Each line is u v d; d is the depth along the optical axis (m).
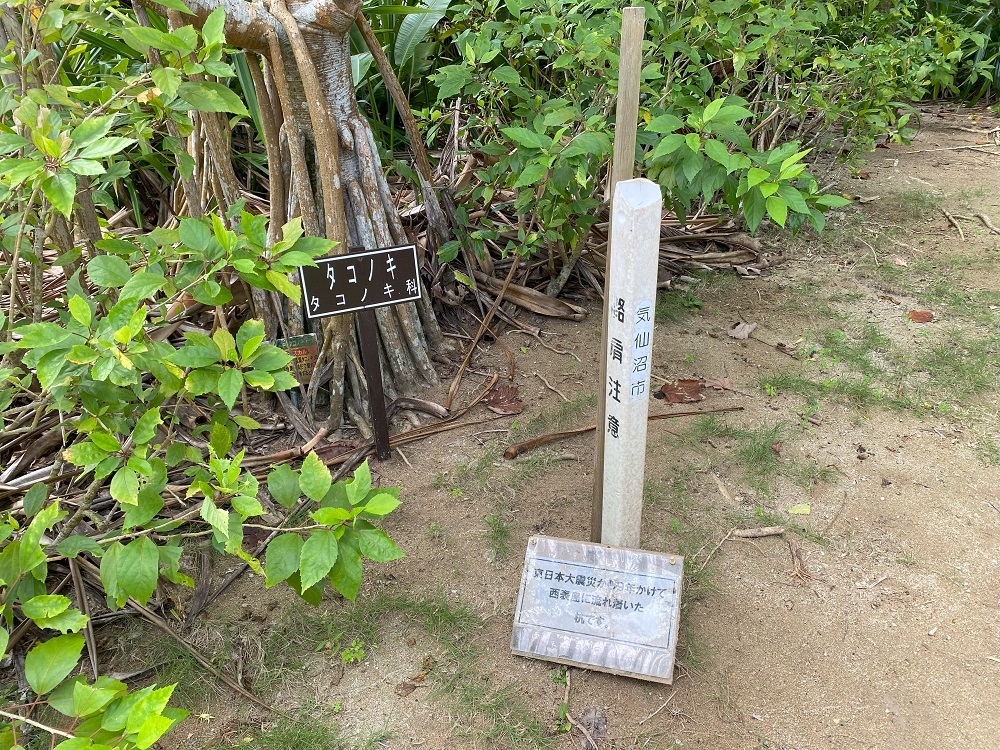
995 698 1.90
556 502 2.50
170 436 1.84
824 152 5.26
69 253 2.15
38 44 1.81
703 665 2.00
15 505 2.21
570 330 3.43
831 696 1.92
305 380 2.83
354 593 1.59
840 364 3.18
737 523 2.42
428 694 1.92
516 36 2.97
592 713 1.88
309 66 2.36
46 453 2.52
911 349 3.25
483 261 3.46
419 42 4.01
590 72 3.12
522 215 3.21
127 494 1.51
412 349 3.00
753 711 1.88
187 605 2.15
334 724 1.86
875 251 4.05
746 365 3.20
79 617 1.32
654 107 2.97
